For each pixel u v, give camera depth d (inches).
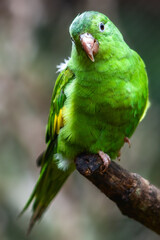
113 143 266.8
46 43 552.4
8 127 490.3
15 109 497.0
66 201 509.0
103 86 247.1
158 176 496.1
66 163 282.2
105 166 239.1
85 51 240.7
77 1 573.6
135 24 542.9
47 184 304.2
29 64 517.7
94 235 491.2
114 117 252.7
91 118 254.7
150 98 490.9
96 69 247.4
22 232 458.6
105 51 246.2
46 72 527.2
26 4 527.2
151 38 525.7
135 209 243.8
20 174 479.5
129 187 238.7
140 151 514.0
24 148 490.9
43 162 299.4
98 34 246.1
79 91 252.1
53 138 286.4
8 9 514.0
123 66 249.4
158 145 511.8
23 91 504.1
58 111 275.7
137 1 554.6
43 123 506.0
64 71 276.2
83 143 263.3
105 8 548.7
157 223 246.2
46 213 489.4
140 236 464.4
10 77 500.1
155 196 239.8
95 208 512.1
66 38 561.6
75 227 490.9
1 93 493.4
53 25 566.3
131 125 264.4
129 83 250.5
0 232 449.4
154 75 491.2
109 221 495.8
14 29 513.0
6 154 482.6
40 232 470.6
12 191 466.3
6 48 505.0
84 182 527.8
